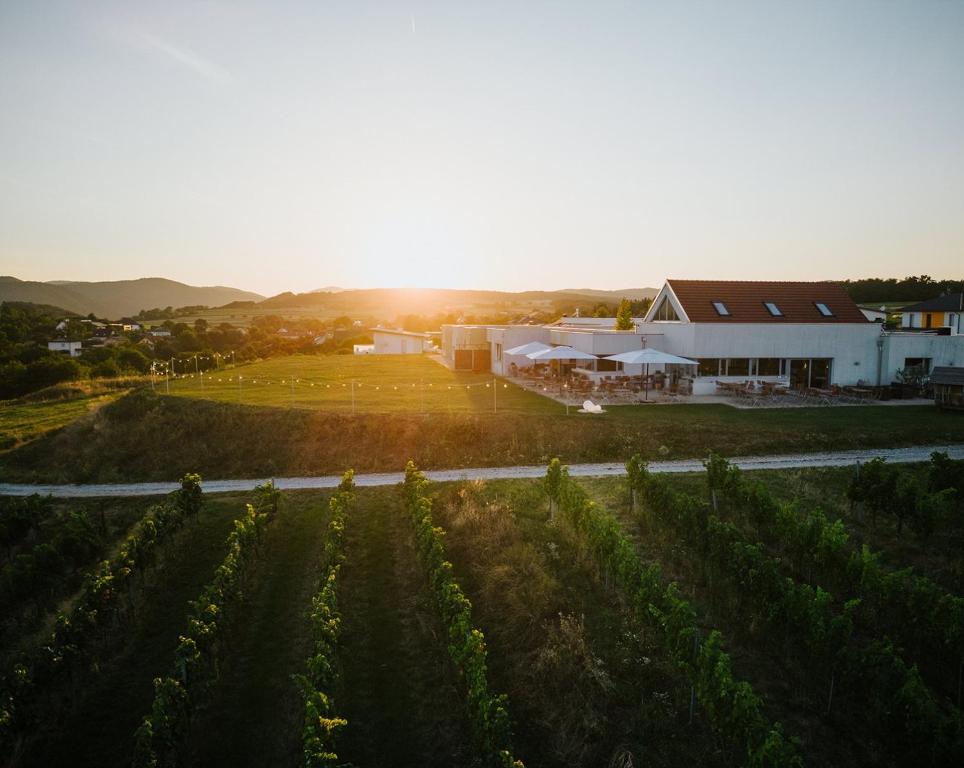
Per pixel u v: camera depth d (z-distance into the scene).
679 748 11.30
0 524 20.97
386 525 22.03
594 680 13.12
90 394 48.31
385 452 29.80
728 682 10.92
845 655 11.74
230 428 31.62
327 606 14.57
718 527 16.88
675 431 30.45
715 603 15.73
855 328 42.06
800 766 9.30
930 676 12.90
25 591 17.25
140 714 12.75
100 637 15.06
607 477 26.11
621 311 58.12
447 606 14.67
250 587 17.67
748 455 28.38
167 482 28.02
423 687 13.40
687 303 42.59
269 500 21.94
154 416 33.19
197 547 20.56
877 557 15.05
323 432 31.03
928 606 13.02
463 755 11.54
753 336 40.91
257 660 14.35
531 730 12.11
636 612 14.64
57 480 28.28
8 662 14.58
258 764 11.31
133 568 16.80
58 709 12.79
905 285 113.88
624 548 16.02
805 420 32.22
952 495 20.84
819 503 22.11
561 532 20.56
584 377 43.53
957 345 43.06
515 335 50.59
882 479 19.89
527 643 14.71
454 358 54.25
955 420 32.47
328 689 12.38
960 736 9.71
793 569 17.45
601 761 11.21
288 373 51.44
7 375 65.69
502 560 18.55
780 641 14.05
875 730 11.30
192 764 11.35
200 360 61.88
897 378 42.12
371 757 11.49
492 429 30.89
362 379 47.28
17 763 11.45
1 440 32.91
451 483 26.11
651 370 43.03
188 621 15.81
